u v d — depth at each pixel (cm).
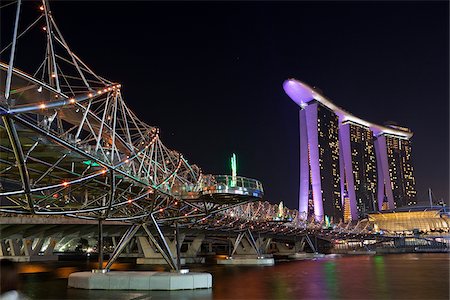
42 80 3128
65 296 3450
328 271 6712
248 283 4684
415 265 8269
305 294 3584
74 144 2706
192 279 4038
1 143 2636
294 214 13225
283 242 17338
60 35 3584
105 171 3108
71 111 3559
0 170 3127
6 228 6950
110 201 3531
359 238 19100
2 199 6444
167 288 3912
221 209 4744
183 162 5591
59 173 3262
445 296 3412
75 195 4294
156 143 4694
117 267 8588
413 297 3359
